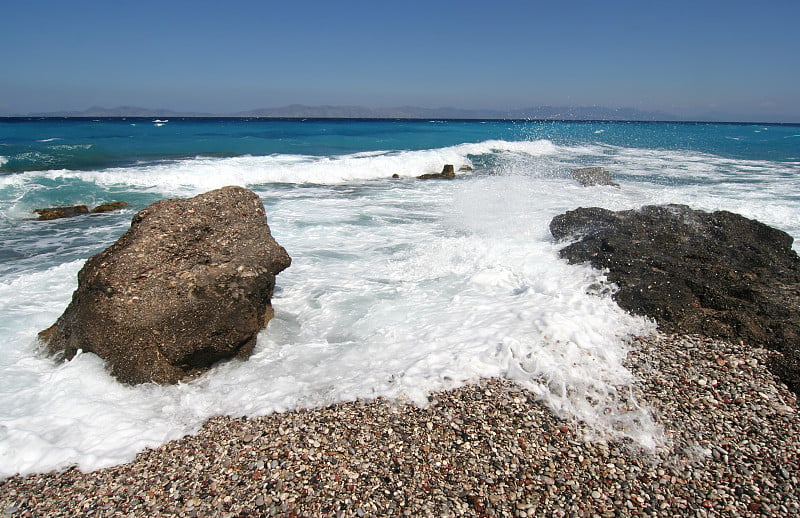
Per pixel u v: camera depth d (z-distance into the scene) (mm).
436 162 23750
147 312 5664
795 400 5191
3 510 3873
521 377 5504
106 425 4887
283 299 7766
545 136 45812
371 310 7344
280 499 3891
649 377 5539
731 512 3846
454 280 8477
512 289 8008
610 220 9898
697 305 6938
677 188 17531
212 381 5707
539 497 3951
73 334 5848
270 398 5250
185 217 6664
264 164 22141
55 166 20766
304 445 4492
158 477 4176
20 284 8008
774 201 15000
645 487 4074
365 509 3793
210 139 36188
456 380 5453
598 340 6184
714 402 5133
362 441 4543
